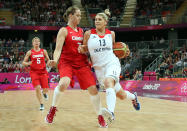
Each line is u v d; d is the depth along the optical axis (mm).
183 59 14406
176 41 17375
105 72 3457
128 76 15891
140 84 12898
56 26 21594
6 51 18078
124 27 21500
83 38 3557
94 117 4152
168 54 16672
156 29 20906
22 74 15516
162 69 14406
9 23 21344
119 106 5926
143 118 4012
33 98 8781
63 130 3004
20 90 14797
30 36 22547
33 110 5203
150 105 6281
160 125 3385
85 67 3527
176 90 10422
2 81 15148
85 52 3414
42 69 5820
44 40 24312
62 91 3459
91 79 3467
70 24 3512
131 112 4781
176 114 4543
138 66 17406
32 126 3268
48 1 24172
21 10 23016
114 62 3467
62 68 3498
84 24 22109
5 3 23125
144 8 23578
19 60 17641
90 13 22703
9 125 3336
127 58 18203
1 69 16578
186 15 20359
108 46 3461
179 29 21906
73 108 5562
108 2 24750
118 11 24203
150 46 18266
